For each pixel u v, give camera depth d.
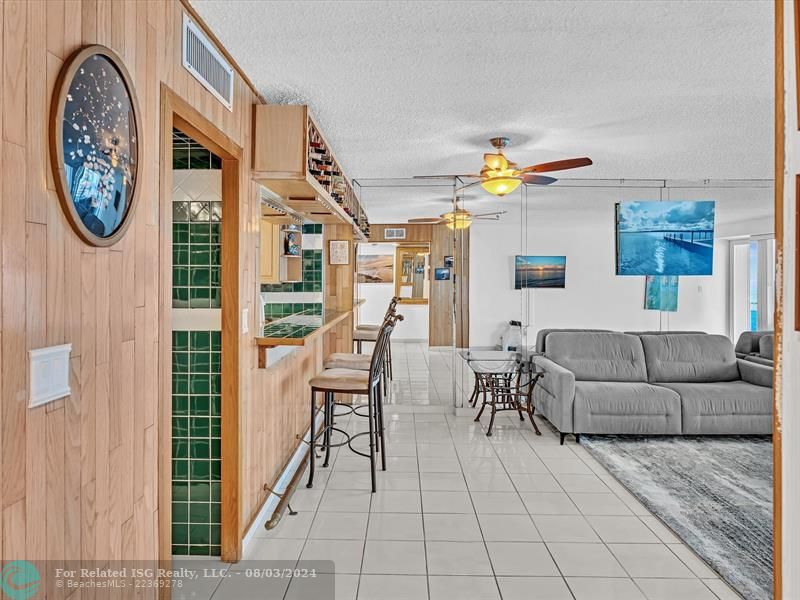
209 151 2.57
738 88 2.87
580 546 2.68
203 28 2.12
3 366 1.02
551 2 2.00
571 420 4.40
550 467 3.84
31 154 1.09
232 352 2.54
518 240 6.64
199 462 2.59
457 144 4.06
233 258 2.55
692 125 3.52
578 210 5.83
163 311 1.75
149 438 1.66
